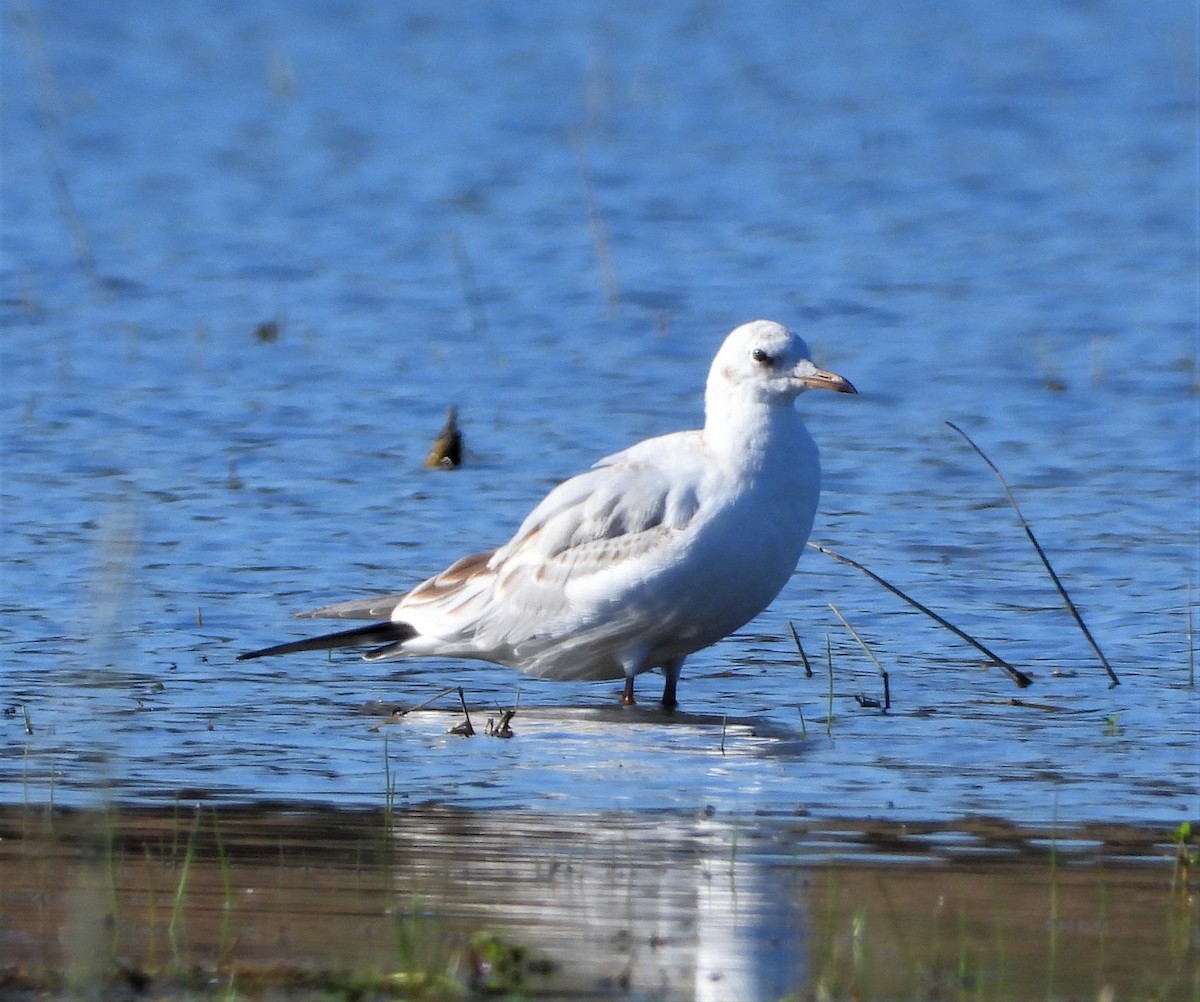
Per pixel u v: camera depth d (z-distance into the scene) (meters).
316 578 15.02
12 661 13.11
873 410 20.14
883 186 31.80
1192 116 37.25
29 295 24.61
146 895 9.21
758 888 9.33
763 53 43.09
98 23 44.66
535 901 9.16
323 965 8.30
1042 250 27.59
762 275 26.06
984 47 43.62
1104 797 10.74
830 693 12.73
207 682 12.94
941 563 15.45
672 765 11.34
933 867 9.64
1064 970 8.34
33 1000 7.89
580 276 25.98
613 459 12.86
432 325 23.55
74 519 16.28
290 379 21.09
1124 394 20.53
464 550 15.71
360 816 10.40
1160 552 15.61
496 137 35.34
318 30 44.91
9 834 10.07
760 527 12.29
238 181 31.91
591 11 47.19
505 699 12.90
